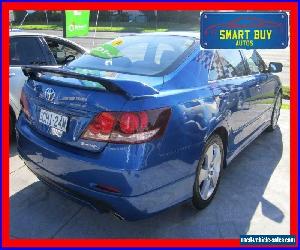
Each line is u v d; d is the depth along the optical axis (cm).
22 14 2812
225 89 355
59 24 3338
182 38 362
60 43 550
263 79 474
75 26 986
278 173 421
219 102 336
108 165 251
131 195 254
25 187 363
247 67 448
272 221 324
